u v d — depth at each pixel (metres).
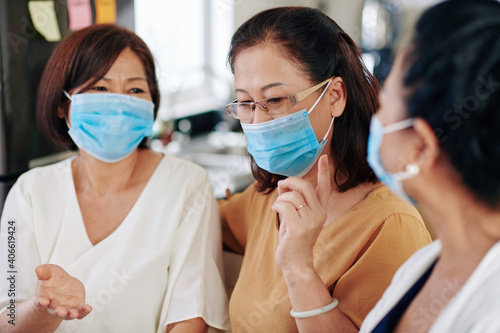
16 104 1.93
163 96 2.93
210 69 3.28
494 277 0.66
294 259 1.06
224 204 1.69
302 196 1.06
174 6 3.03
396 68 0.74
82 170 1.60
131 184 1.56
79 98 1.46
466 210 0.70
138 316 1.44
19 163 1.97
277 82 1.20
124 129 1.47
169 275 1.49
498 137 0.64
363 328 0.85
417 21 0.71
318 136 1.26
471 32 0.65
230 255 1.66
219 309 1.47
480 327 0.63
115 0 2.18
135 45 1.51
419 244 1.18
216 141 3.10
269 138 1.24
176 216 1.51
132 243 1.47
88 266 1.45
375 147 0.77
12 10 1.88
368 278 1.17
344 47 1.26
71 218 1.50
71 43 1.48
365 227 1.21
